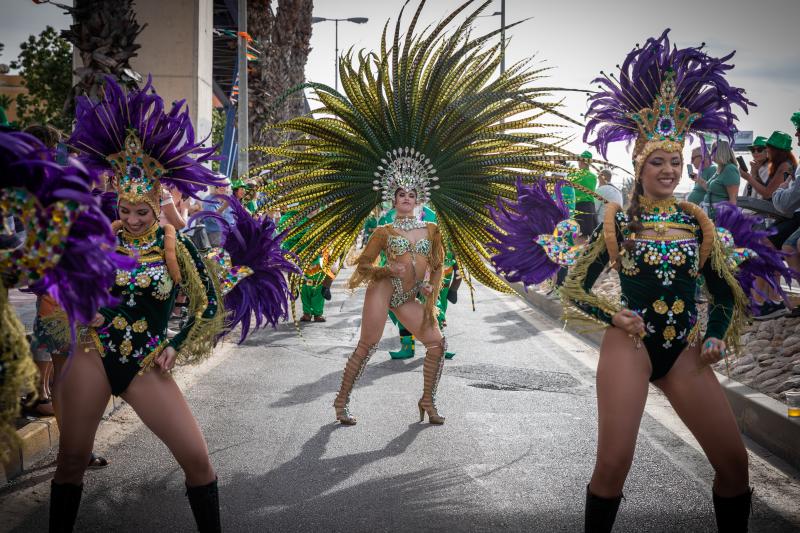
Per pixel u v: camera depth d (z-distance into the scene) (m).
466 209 5.73
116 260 2.99
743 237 3.93
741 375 6.93
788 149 9.05
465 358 8.81
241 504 4.44
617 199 12.44
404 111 5.67
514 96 5.25
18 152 2.80
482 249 5.80
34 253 2.89
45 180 2.89
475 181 5.64
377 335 6.06
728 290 3.77
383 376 7.85
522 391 7.22
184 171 3.91
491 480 4.85
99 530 4.07
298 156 5.78
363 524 4.16
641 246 3.69
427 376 6.12
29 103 23.42
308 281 11.20
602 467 3.53
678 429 5.92
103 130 3.71
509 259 4.14
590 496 3.57
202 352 3.83
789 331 8.06
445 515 4.29
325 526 4.13
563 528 4.11
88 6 10.79
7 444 3.03
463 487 4.72
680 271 3.65
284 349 9.34
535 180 5.43
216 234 9.79
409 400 6.86
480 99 5.49
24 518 4.15
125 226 3.75
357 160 5.80
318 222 5.79
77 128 3.74
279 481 4.82
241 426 6.04
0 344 2.94
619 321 3.53
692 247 3.67
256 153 22.91
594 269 3.84
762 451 5.40
